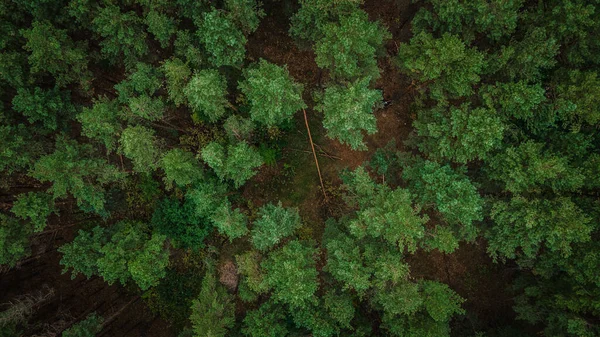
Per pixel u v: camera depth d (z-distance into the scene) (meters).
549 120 20.34
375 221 20.08
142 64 21.47
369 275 20.55
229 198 26.02
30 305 23.06
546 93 20.97
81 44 22.86
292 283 20.45
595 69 20.62
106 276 22.98
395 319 21.94
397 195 20.30
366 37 20.67
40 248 25.80
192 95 20.95
